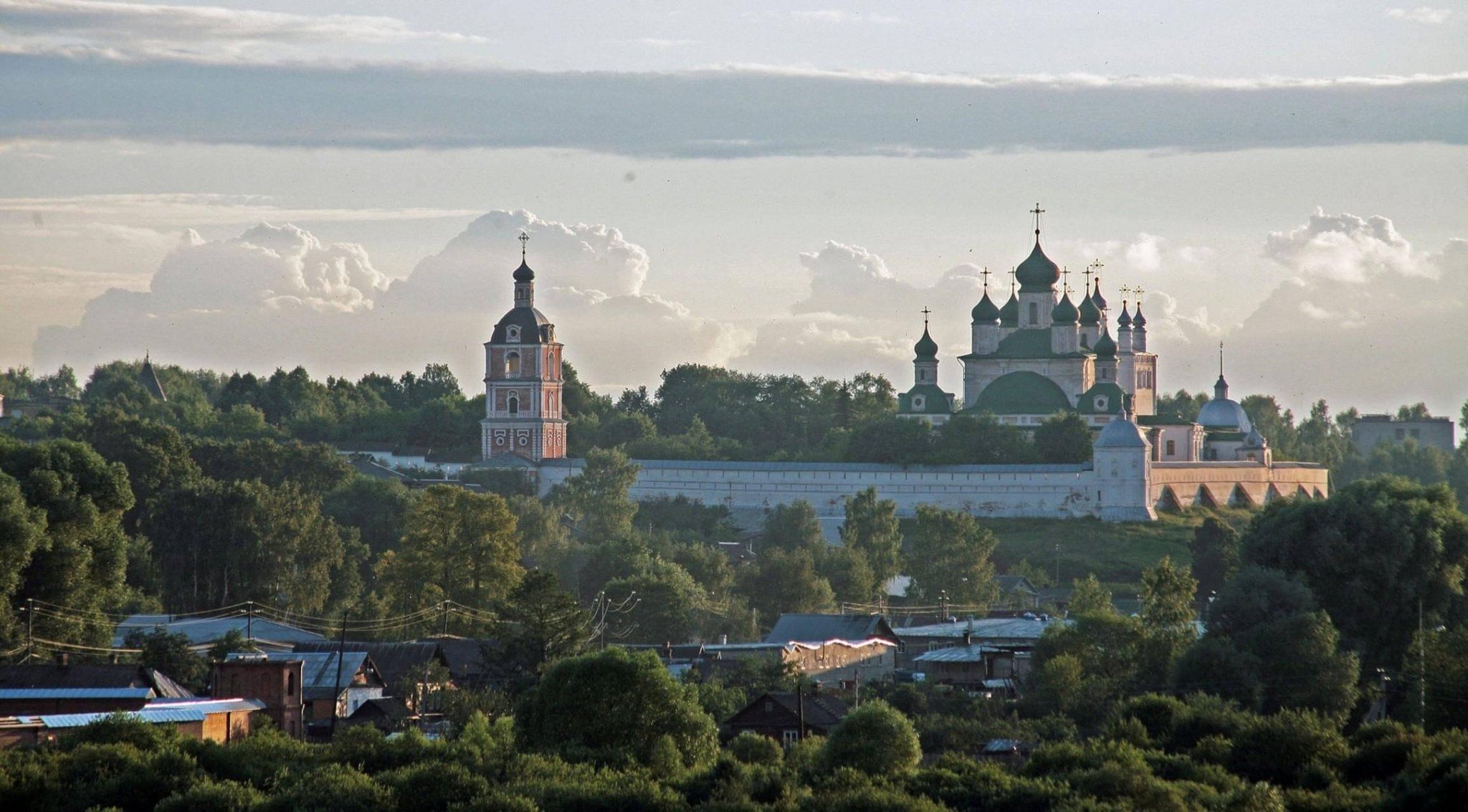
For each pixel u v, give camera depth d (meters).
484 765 171.12
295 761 171.25
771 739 190.88
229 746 173.00
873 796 161.62
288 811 154.88
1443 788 165.12
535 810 157.12
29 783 155.38
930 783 171.75
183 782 159.50
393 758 173.62
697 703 190.00
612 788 164.88
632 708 183.00
